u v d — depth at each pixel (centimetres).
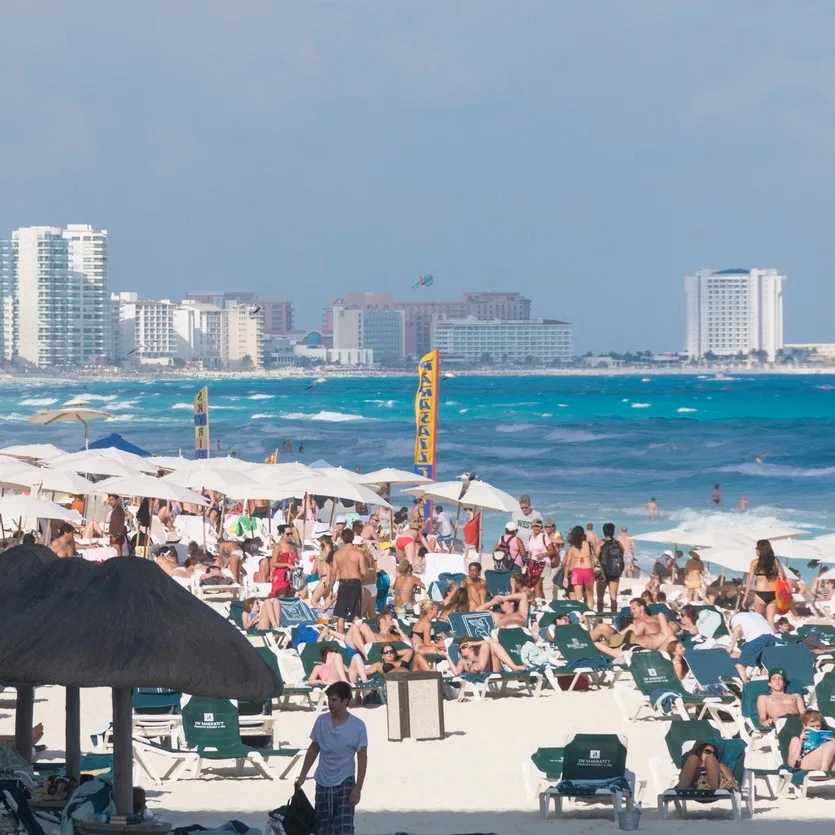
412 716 4972
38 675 2677
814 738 4297
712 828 3803
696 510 17912
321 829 3072
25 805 3097
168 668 2700
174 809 3859
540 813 3925
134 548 9400
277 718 5312
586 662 5972
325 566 8131
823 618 8225
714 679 5528
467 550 10244
